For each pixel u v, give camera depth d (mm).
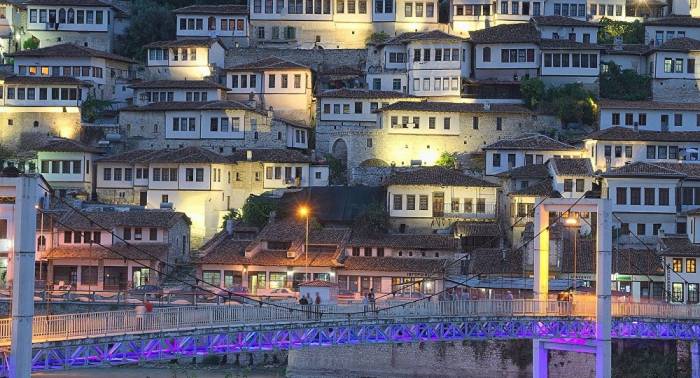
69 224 185250
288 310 125062
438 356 160875
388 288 180375
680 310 148000
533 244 163750
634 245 188250
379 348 163125
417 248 184625
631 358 156250
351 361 164125
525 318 141500
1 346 98188
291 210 199625
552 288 170125
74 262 184000
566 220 168000
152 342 111250
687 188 190500
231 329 118188
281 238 186625
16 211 94750
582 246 178250
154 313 112375
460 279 175000
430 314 136125
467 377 159500
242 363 170500
